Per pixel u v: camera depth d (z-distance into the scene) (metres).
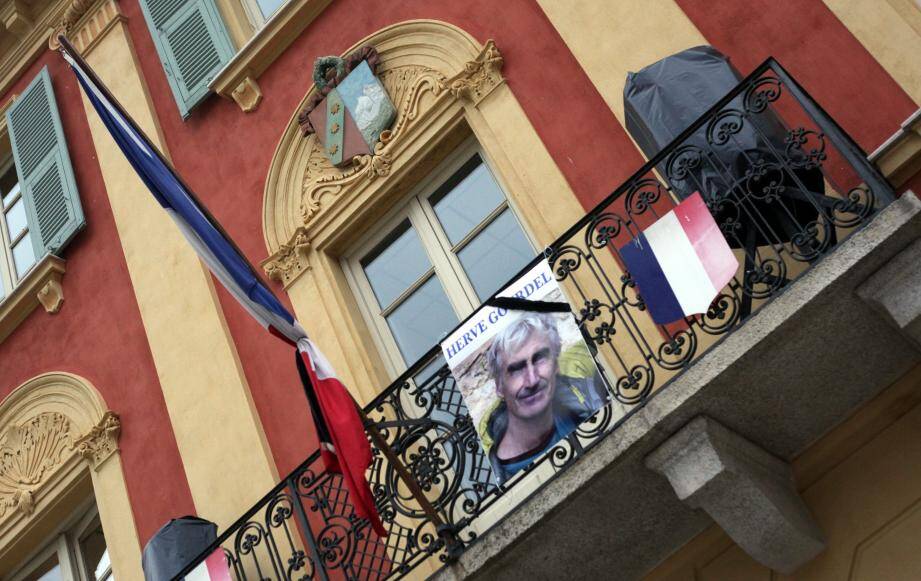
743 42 8.11
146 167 8.27
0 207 13.01
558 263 8.34
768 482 6.66
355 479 7.18
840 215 7.13
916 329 6.27
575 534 6.82
